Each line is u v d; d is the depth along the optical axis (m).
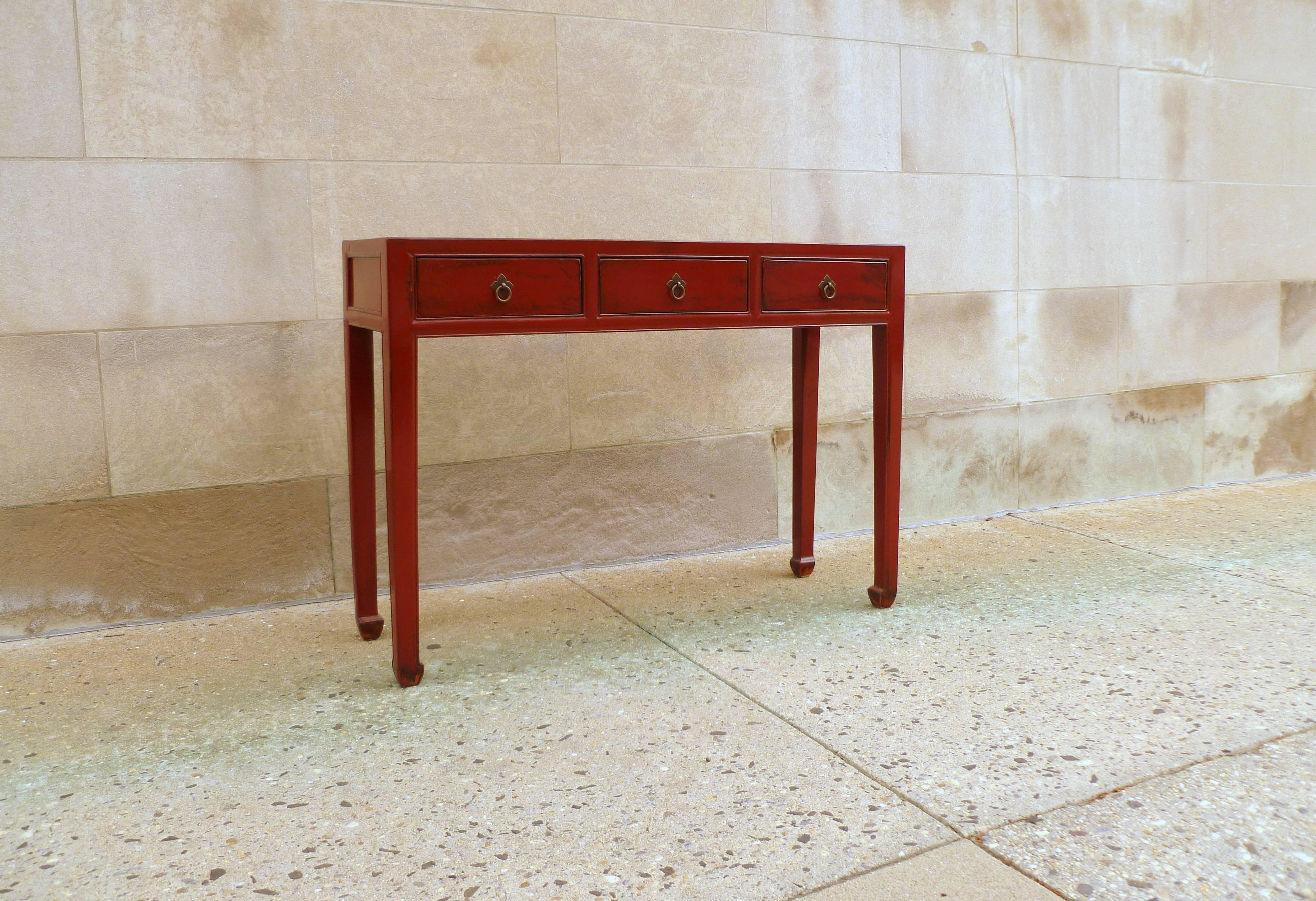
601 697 2.00
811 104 3.02
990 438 3.43
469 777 1.67
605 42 2.74
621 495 2.90
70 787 1.66
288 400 2.51
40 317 2.27
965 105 3.26
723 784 1.64
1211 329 3.83
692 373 2.95
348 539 2.62
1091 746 1.75
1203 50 3.67
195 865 1.43
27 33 2.20
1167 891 1.33
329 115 2.47
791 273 2.27
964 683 2.04
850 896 1.33
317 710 1.95
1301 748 1.73
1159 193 3.64
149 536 2.42
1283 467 4.08
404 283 1.91
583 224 2.76
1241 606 2.47
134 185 2.32
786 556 3.01
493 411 2.72
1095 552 2.99
